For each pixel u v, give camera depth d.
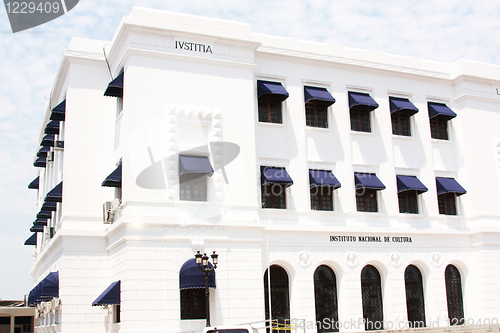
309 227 28.98
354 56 32.94
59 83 33.44
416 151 33.44
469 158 34.09
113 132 30.12
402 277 30.73
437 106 34.47
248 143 28.05
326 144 31.25
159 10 27.70
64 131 31.94
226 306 25.66
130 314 24.03
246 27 29.31
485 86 35.50
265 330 26.02
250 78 28.94
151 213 25.41
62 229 27.70
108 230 27.12
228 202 26.95
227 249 26.34
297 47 31.58
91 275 27.69
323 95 30.95
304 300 28.31
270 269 28.62
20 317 41.31
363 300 30.19
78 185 28.97
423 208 32.69
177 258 25.33
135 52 26.72
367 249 30.36
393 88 33.72
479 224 33.00
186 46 27.78
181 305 25.38
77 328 26.89
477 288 32.31
